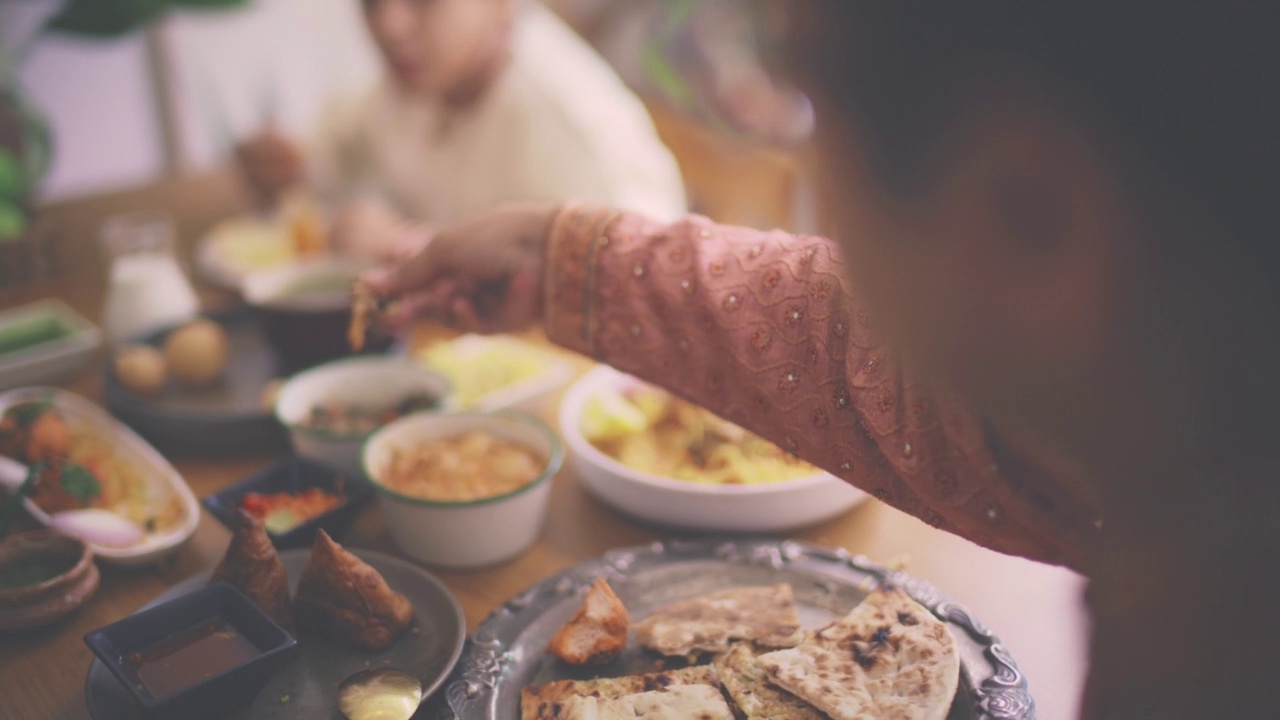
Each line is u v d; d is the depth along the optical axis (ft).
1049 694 2.50
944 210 1.52
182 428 3.45
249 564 2.62
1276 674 1.69
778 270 2.55
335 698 2.51
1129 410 1.67
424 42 5.05
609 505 3.17
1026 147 1.44
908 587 2.71
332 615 2.62
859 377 2.37
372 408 3.51
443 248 2.97
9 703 2.59
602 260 2.74
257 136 5.64
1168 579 1.80
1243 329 1.50
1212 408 1.59
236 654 2.51
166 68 8.55
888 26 1.41
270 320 3.76
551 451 3.06
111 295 4.18
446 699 2.46
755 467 3.14
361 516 3.18
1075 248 1.52
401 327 3.14
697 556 2.86
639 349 2.72
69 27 5.80
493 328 3.04
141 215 5.51
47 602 2.77
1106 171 1.43
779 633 2.59
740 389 2.60
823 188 1.66
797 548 2.86
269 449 3.51
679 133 5.42
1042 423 1.81
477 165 5.51
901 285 1.65
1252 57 1.33
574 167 5.24
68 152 8.40
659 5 7.29
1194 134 1.38
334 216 5.32
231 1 6.16
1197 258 1.47
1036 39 1.36
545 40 5.62
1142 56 1.35
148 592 2.91
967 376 1.76
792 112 6.38
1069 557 2.22
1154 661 1.83
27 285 4.68
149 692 2.41
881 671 2.46
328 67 9.52
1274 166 1.37
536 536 3.06
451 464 3.05
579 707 2.40
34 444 3.27
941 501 2.30
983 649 2.53
